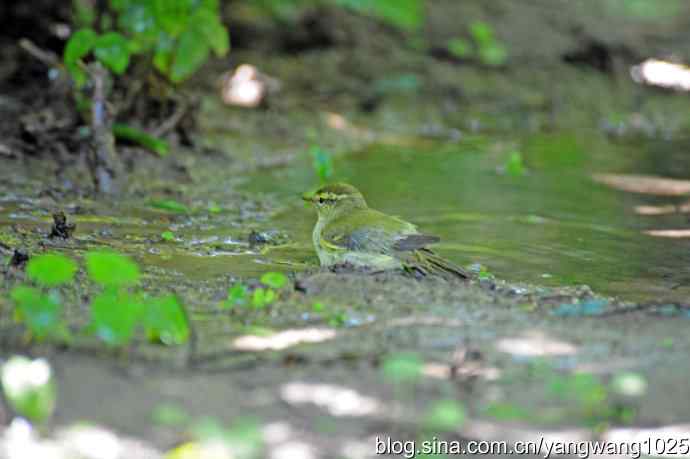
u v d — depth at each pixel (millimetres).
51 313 8180
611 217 15031
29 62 19062
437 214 14812
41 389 6875
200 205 14820
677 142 21531
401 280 10453
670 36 27031
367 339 8695
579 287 11125
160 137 17297
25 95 18359
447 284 10570
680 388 7777
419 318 9258
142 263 11469
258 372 7941
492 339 8734
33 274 8266
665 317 9523
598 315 9539
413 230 11570
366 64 23672
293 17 24031
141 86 17219
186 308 9555
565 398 7582
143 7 15875
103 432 6852
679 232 14273
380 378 7871
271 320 9195
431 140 20844
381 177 17234
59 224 12352
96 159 15070
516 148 20359
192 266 11492
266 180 16719
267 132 19891
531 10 26734
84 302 9516
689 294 11227
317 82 22812
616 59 25516
